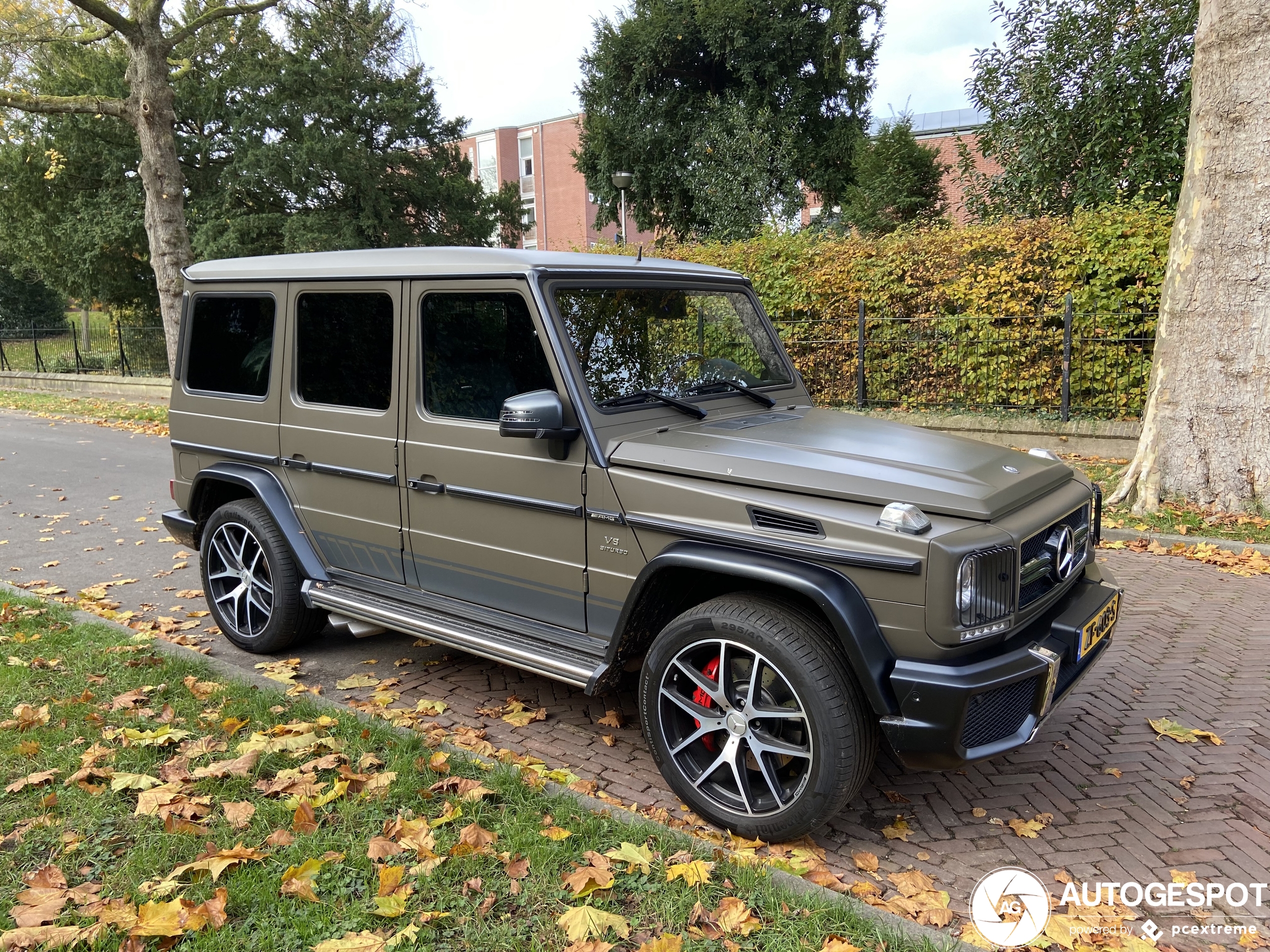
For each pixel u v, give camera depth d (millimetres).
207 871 2717
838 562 2789
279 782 3205
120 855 2832
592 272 3625
